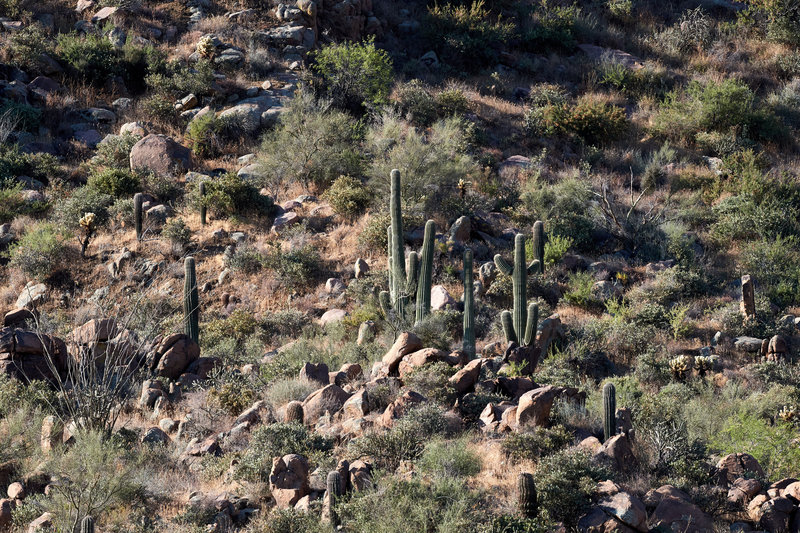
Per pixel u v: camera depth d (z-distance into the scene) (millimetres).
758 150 125312
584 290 87500
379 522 35438
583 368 72938
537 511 36531
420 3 165875
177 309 84375
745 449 48406
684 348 79250
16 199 102250
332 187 106375
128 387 58906
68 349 62969
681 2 175375
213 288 90188
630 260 99125
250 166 112688
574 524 36219
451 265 92438
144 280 86875
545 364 71062
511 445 43312
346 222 102250
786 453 47562
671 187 116188
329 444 46281
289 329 82625
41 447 48219
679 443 44500
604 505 36125
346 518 37031
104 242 96000
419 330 71500
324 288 89750
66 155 115188
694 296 90812
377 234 95062
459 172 107688
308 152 111062
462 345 74688
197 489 43312
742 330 81812
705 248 102312
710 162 123250
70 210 98625
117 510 39750
